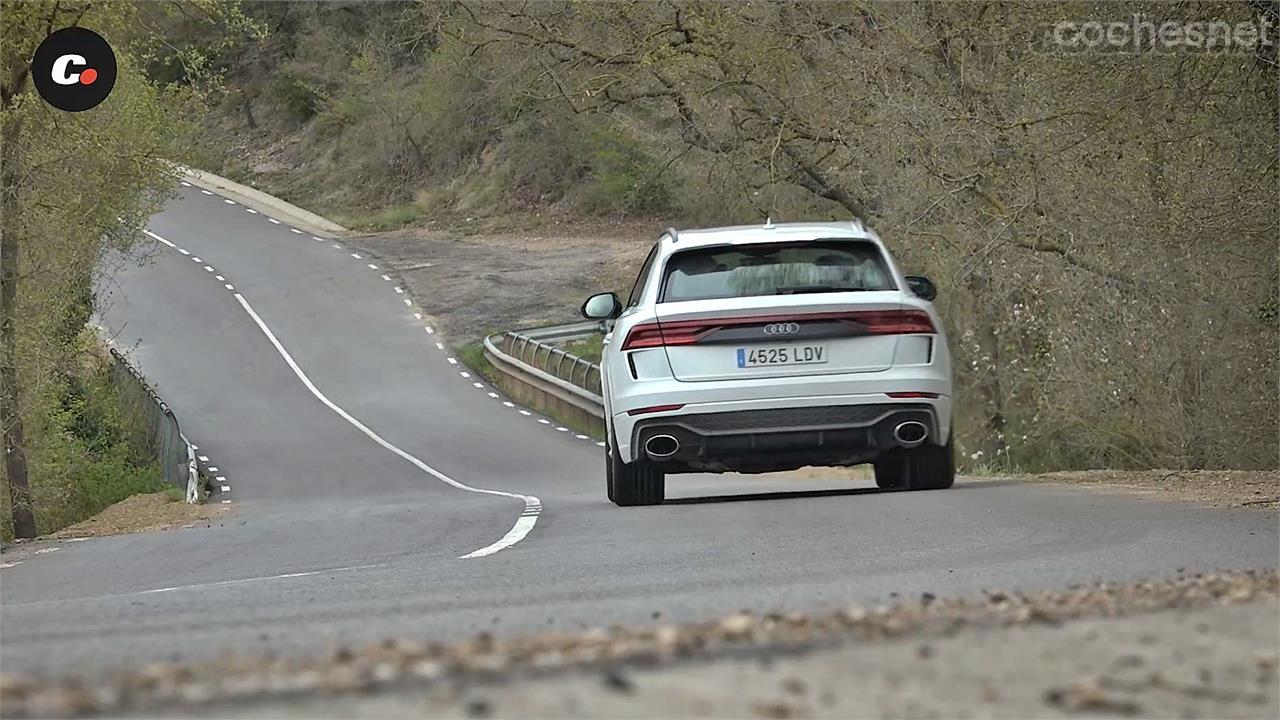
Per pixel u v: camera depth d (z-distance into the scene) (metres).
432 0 71.19
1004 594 13.18
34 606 17.41
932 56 53.84
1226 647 9.53
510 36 67.56
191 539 34.16
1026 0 45.19
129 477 91.19
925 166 48.66
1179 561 16.59
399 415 118.06
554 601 14.95
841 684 8.02
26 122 61.06
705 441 29.17
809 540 21.72
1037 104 44.91
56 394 72.88
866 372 29.23
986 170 46.34
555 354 120.69
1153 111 40.00
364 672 8.06
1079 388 57.53
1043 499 28.05
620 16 64.81
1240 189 40.91
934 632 9.98
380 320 153.62
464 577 18.59
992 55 51.62
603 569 18.81
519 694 7.26
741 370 29.11
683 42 63.81
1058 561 17.17
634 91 68.06
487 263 181.62
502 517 33.84
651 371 29.25
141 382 105.19
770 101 65.12
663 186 198.88
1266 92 39.12
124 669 9.99
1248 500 26.88
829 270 29.75
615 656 8.76
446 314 155.75
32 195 63.31
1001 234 46.66
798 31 61.25
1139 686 8.26
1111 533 20.81
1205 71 39.06
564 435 110.06
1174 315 51.75
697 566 18.66
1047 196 45.88
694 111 66.50
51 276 65.19
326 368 135.88
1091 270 50.75
